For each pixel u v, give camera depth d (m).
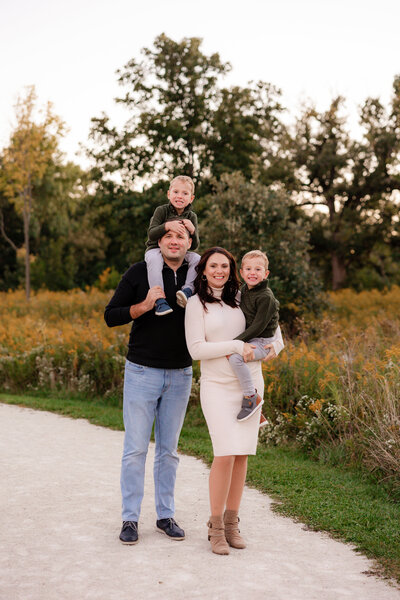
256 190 15.39
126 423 4.22
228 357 3.96
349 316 19.12
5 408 9.95
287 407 7.59
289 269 15.16
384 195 35.75
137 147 27.44
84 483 5.52
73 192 47.44
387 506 4.95
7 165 28.38
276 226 15.59
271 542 4.12
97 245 47.69
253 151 27.55
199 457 6.71
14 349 12.56
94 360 11.20
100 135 27.62
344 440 6.49
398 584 3.46
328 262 39.84
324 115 36.12
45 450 6.92
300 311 15.52
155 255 4.26
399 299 22.17
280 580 3.48
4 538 4.09
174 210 5.00
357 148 36.12
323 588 3.38
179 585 3.38
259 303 4.02
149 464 6.38
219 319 4.02
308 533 4.33
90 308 21.19
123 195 27.08
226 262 4.04
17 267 47.00
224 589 3.33
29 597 3.21
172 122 26.19
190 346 4.01
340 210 37.06
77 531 4.24
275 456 6.79
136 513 4.11
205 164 26.62
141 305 4.02
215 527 3.94
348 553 3.94
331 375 7.05
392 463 5.60
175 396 4.28
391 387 6.54
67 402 10.41
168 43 27.02
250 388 3.94
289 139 36.50
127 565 3.65
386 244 36.69
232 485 4.09
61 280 38.91
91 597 3.21
